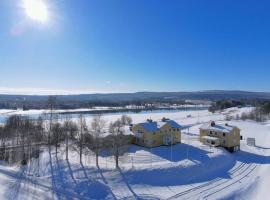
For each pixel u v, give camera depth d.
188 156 46.59
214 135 57.41
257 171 42.84
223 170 42.53
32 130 60.84
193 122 107.00
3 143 54.88
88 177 34.75
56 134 51.97
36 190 31.58
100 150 47.91
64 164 39.72
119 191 31.70
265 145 63.62
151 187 33.53
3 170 38.91
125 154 47.56
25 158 44.16
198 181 36.91
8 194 30.45
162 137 55.56
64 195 30.38
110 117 135.25
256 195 33.62
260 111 120.62
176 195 31.72
